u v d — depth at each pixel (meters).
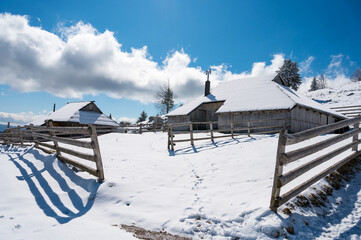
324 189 3.69
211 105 21.17
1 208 3.25
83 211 3.45
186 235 2.74
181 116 20.84
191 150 9.21
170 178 5.10
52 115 25.64
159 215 3.24
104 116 27.67
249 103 16.34
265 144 8.63
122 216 3.26
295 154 3.02
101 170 4.33
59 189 4.22
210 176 5.11
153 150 9.80
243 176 4.85
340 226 2.87
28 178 4.71
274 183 2.95
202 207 3.44
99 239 2.39
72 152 5.00
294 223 2.79
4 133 12.63
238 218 3.01
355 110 23.61
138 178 4.85
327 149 5.92
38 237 2.37
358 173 4.60
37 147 7.56
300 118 14.65
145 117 61.72
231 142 10.25
